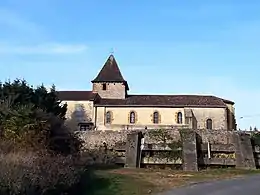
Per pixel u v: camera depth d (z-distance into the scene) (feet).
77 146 66.44
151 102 184.24
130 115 181.47
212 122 179.22
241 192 44.34
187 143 79.82
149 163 80.18
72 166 42.45
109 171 65.51
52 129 58.08
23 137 48.06
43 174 33.14
